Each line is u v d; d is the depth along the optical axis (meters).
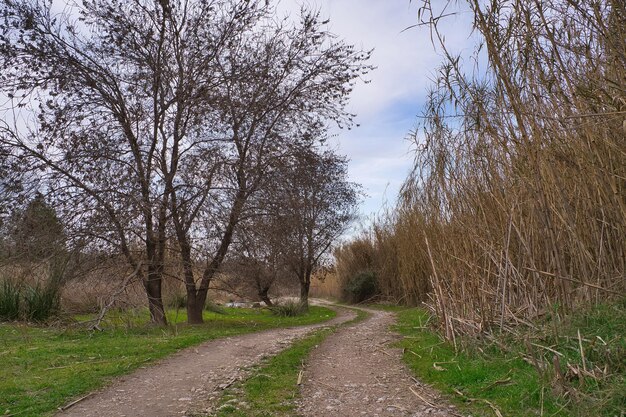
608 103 6.15
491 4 7.10
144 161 17.06
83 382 8.37
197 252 17.59
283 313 25.12
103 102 16.72
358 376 8.54
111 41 16.58
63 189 15.88
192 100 17.03
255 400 7.22
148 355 10.76
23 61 15.72
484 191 9.47
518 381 6.75
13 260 15.84
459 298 10.05
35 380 8.57
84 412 6.93
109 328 15.76
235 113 17.97
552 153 7.38
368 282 32.69
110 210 15.80
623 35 6.07
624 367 6.14
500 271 8.98
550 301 8.34
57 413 6.90
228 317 23.28
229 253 17.98
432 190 10.61
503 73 6.97
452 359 8.71
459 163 9.78
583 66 7.20
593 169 7.04
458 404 6.59
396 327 14.72
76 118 16.06
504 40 7.30
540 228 8.20
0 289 16.89
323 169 19.78
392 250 27.95
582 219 7.95
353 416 6.40
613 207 7.11
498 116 7.99
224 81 17.70
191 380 8.62
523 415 5.82
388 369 8.95
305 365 9.56
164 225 16.84
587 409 5.49
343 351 11.04
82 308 17.41
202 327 17.20
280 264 19.58
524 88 7.61
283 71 18.53
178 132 17.50
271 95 18.41
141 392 7.91
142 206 15.95
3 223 15.69
